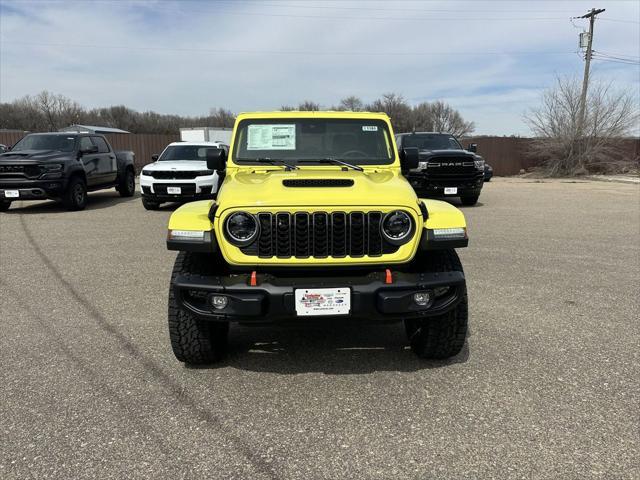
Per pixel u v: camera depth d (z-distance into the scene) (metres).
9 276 6.29
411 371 3.64
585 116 26.92
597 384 3.38
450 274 3.33
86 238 8.84
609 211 12.38
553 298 5.29
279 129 4.52
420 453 2.66
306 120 4.54
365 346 4.11
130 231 9.56
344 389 3.38
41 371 3.64
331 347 4.10
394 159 4.45
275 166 4.35
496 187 20.00
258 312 3.14
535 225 10.21
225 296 3.17
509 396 3.24
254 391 3.37
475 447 2.71
